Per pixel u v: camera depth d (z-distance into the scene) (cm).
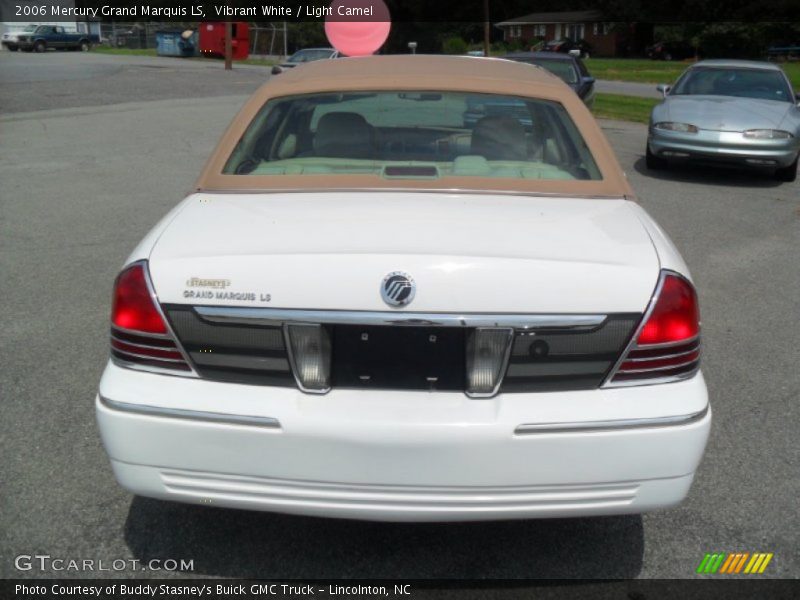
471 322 261
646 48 7394
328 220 296
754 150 1107
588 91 1661
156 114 1775
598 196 340
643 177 1168
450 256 267
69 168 1118
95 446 389
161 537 324
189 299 270
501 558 315
